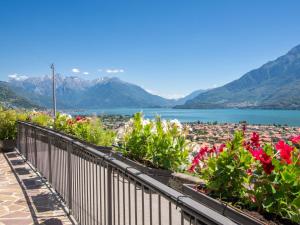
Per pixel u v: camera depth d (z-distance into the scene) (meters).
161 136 7.39
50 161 7.33
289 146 4.40
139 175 2.73
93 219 4.53
